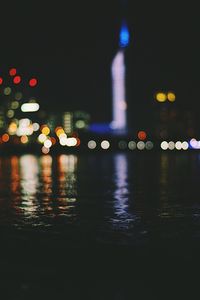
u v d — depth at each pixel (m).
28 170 51.59
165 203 21.91
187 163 66.56
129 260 11.03
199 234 14.16
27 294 8.61
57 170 51.31
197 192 26.91
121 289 8.88
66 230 14.94
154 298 8.37
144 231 14.70
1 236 13.98
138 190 28.28
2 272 10.06
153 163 67.50
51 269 10.28
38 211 19.34
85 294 8.59
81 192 27.31
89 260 11.02
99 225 15.84
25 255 11.55
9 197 24.77
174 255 11.48
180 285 9.10
